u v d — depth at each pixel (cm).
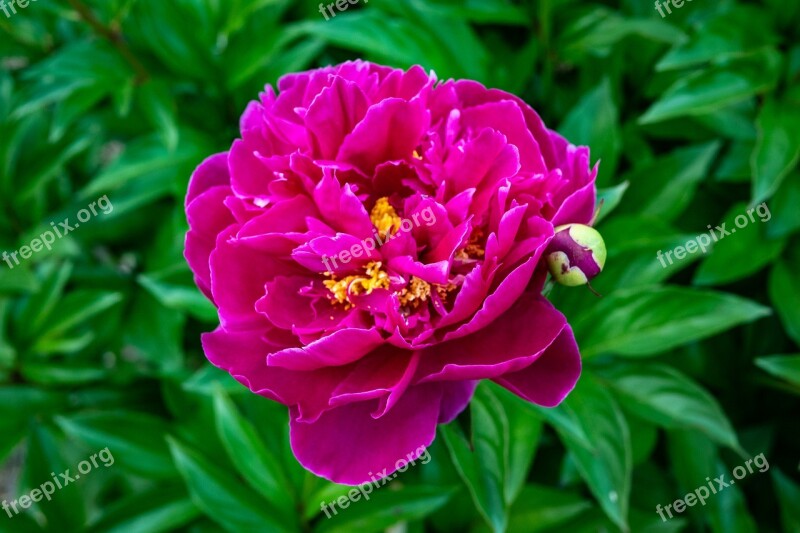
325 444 60
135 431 75
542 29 76
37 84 79
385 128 62
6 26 77
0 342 78
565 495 74
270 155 63
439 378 59
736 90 73
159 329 81
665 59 74
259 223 61
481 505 63
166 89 77
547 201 61
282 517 69
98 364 80
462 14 75
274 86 79
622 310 68
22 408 78
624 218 70
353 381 60
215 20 78
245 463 69
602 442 68
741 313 67
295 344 61
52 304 79
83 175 92
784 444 80
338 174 62
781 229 76
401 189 63
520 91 76
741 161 78
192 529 75
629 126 80
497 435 65
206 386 69
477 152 61
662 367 71
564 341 60
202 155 79
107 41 78
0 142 82
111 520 73
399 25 75
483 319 59
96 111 85
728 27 74
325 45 83
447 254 60
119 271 84
